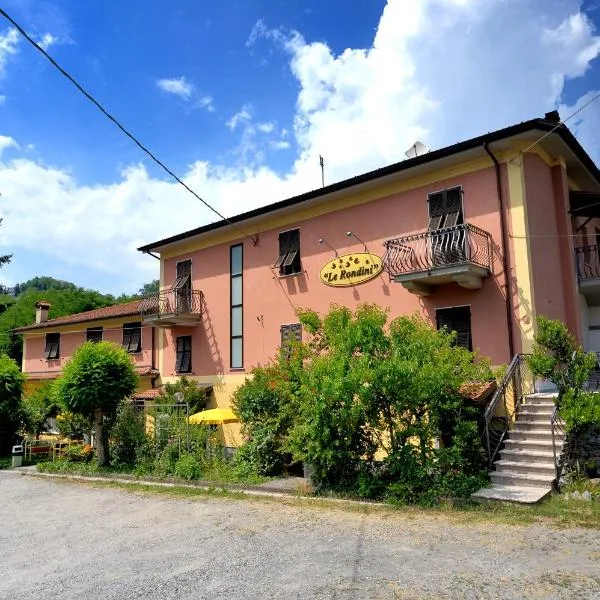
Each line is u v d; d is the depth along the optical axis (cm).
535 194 1262
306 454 1052
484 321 1245
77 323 2603
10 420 1994
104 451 1616
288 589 552
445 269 1209
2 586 622
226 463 1353
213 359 1895
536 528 725
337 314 1119
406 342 1024
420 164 1338
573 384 942
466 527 749
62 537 848
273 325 1706
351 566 611
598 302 1509
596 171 1491
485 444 1030
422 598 512
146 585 593
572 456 942
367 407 981
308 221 1644
